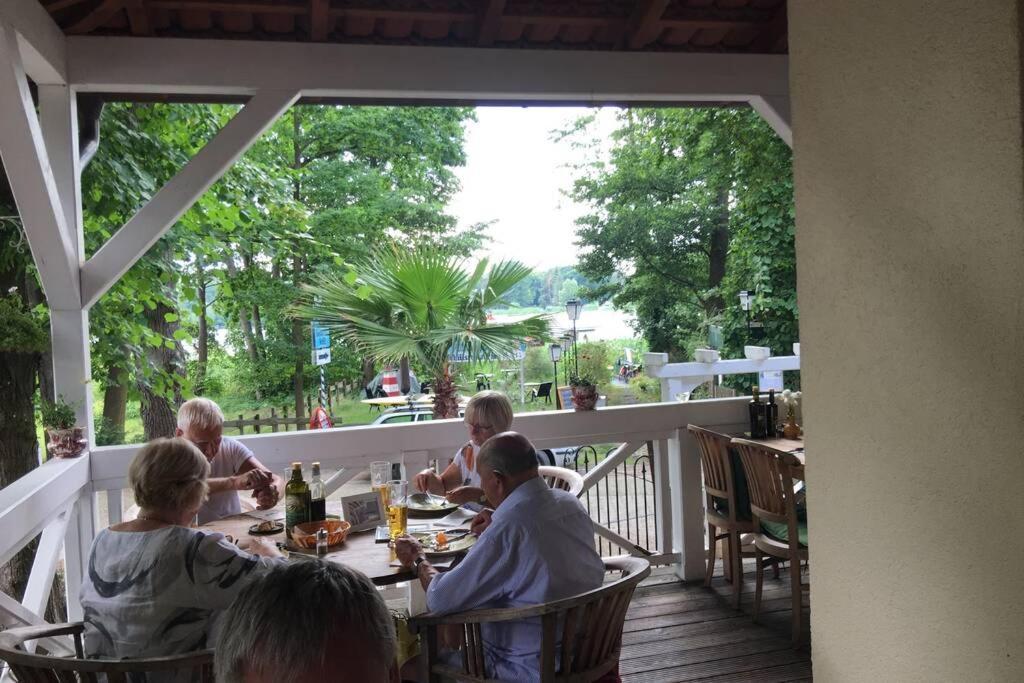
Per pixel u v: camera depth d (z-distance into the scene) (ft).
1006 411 3.74
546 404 35.12
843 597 4.99
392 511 8.54
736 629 12.05
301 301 20.12
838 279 4.91
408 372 19.63
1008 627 3.78
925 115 4.17
